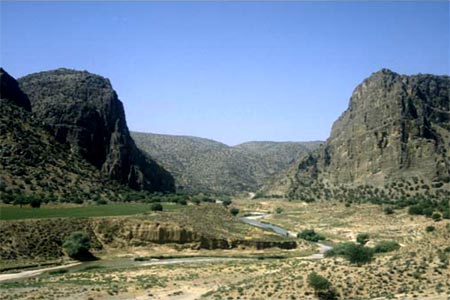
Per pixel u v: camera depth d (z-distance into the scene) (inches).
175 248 4677.7
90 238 4473.4
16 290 2847.0
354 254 2650.1
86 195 6678.2
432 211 6378.0
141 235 4665.4
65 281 3164.4
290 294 2316.7
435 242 2709.2
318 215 7805.1
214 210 6161.4
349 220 7042.3
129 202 6953.7
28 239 4111.7
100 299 2605.8
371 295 2210.9
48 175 6835.6
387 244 3919.8
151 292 2778.1
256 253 4776.1
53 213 4948.3
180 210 5757.9
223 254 4682.6
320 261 2960.1
